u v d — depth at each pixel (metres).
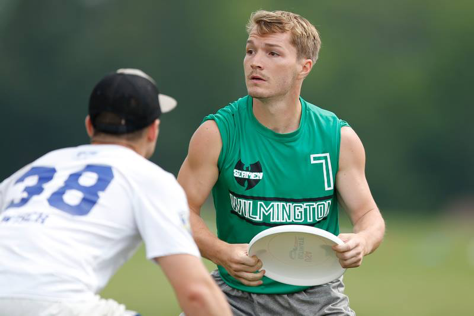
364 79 156.62
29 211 12.73
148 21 163.75
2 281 12.21
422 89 157.62
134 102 13.20
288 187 17.84
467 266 60.38
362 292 45.62
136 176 12.95
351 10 158.62
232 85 161.38
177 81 162.38
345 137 18.25
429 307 39.66
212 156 17.83
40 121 161.00
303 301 18.19
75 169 13.09
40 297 12.13
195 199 17.94
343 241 16.86
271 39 17.52
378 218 18.14
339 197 18.69
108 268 12.77
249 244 16.55
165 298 40.50
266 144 17.88
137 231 12.95
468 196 156.00
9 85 158.62
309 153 17.97
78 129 162.38
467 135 157.62
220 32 161.75
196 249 12.75
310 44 17.88
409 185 155.50
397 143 156.25
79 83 162.50
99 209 12.70
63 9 165.12
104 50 162.88
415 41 162.62
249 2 161.38
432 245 77.12
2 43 161.75
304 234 16.55
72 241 12.47
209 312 12.34
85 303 12.30
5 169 160.25
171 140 156.62
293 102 17.88
